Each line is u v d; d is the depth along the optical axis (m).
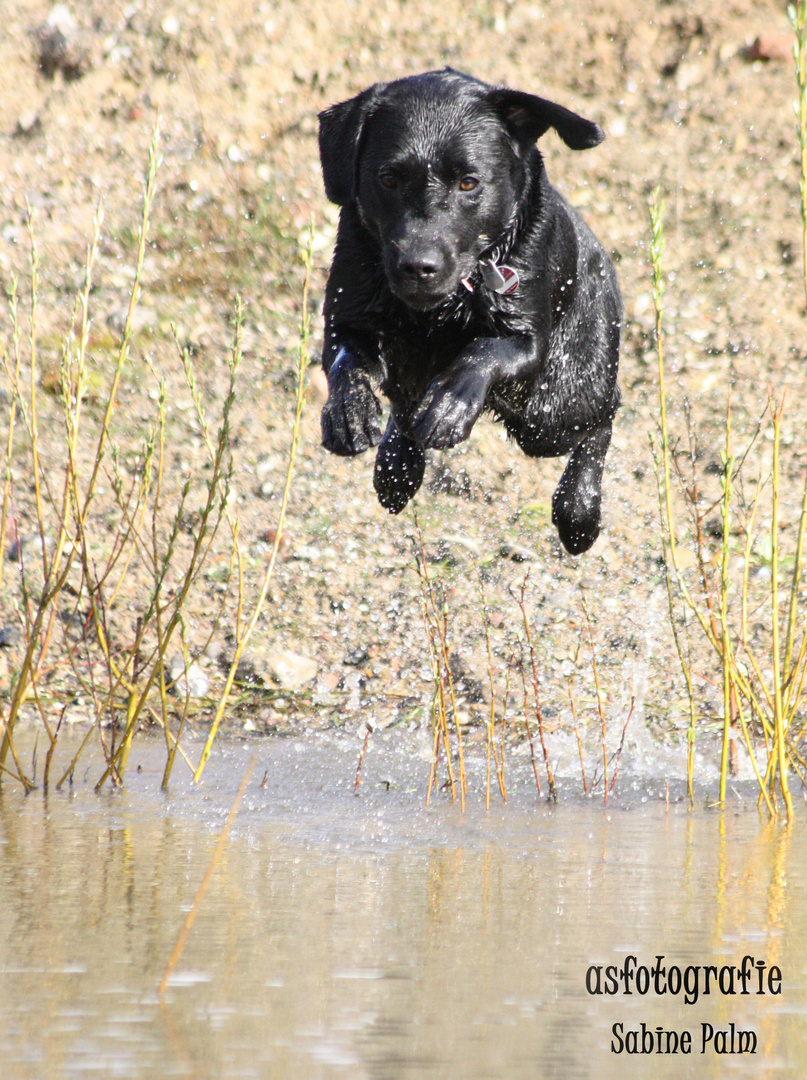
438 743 6.83
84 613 9.65
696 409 13.38
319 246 15.52
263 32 18.28
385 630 9.90
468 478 12.07
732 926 3.99
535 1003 3.24
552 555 11.03
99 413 12.71
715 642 6.79
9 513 10.98
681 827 5.70
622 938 3.83
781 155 17.00
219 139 17.05
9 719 6.45
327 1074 2.74
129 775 6.75
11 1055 2.84
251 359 13.83
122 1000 3.20
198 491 11.75
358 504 11.71
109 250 15.34
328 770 7.07
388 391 7.46
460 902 4.23
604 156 17.08
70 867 4.62
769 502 11.77
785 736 6.55
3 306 14.05
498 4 18.66
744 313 14.93
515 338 7.02
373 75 18.08
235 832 5.34
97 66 17.86
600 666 9.23
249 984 3.33
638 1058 2.90
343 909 4.11
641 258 15.75
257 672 9.21
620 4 18.55
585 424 8.28
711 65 17.95
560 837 5.41
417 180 6.60
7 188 16.16
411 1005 3.20
